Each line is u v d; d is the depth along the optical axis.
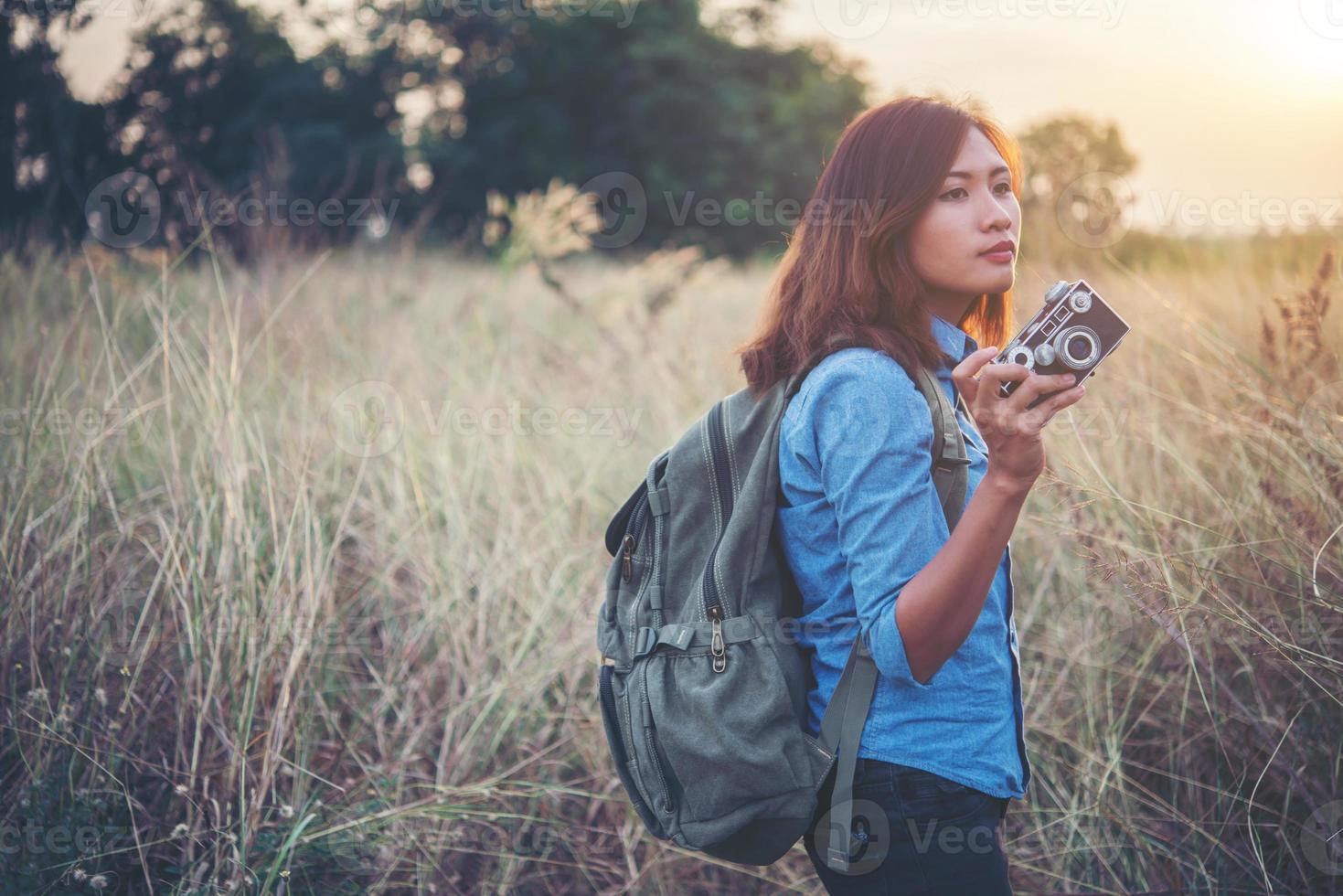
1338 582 1.94
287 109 15.98
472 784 2.29
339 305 4.58
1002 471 1.12
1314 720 2.04
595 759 2.44
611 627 1.49
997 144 1.44
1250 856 2.03
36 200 5.59
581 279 6.51
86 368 2.84
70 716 2.11
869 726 1.28
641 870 2.25
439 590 2.76
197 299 3.63
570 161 19.42
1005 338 1.69
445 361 4.37
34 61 5.54
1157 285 3.42
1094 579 2.31
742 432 1.40
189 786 2.02
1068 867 2.12
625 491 3.47
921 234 1.36
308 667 2.28
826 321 1.37
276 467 2.72
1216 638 2.07
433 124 18.78
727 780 1.30
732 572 1.35
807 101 21.58
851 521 1.22
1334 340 2.27
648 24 20.75
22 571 2.29
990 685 1.31
